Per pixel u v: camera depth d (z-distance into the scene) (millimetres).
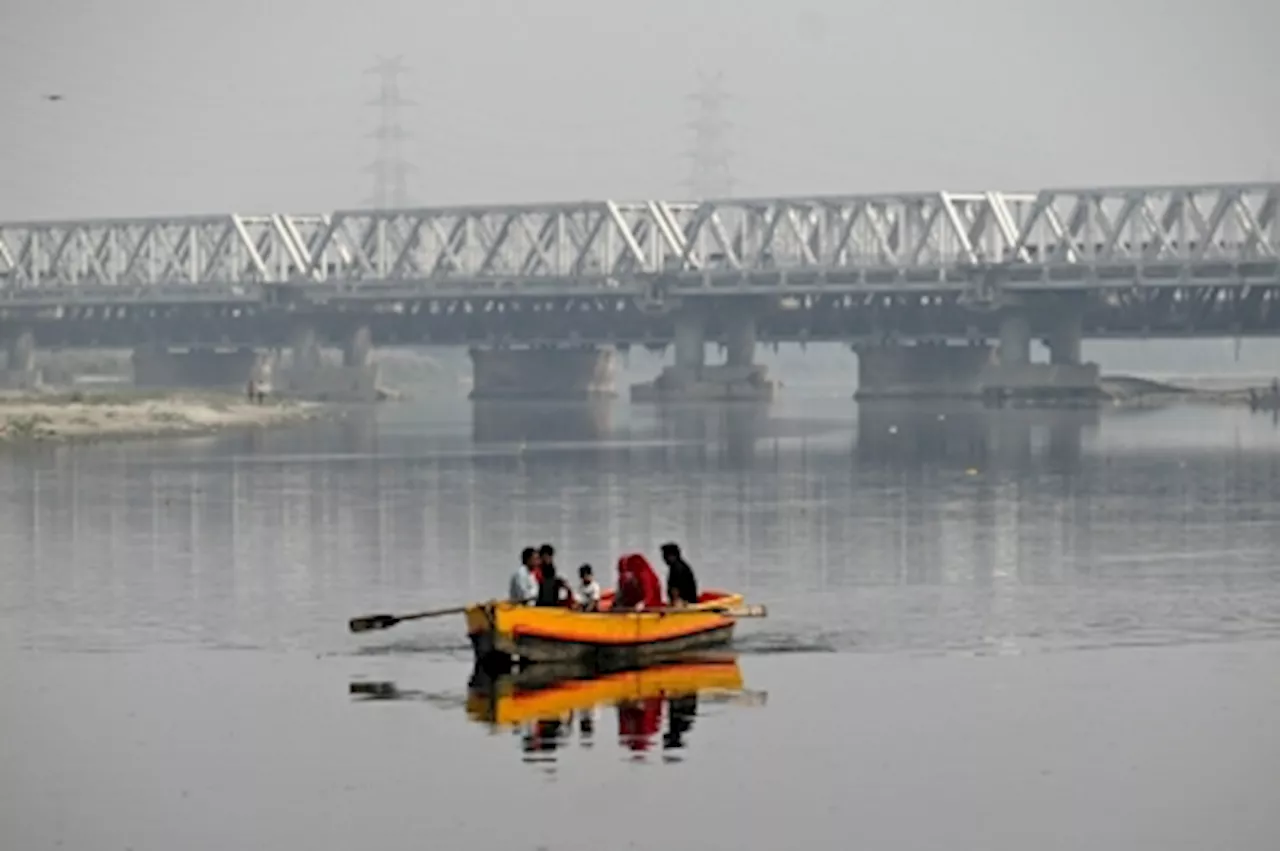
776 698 118250
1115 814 94875
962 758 104062
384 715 114812
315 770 103062
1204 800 96875
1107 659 129875
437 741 108625
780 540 195875
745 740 108062
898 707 115562
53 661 131875
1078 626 142750
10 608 154000
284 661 131375
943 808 95812
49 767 104312
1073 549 187000
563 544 193625
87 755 106625
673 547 137500
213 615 150125
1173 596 156625
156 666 129875
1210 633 139500
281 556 185000
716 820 94188
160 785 100812
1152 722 111438
